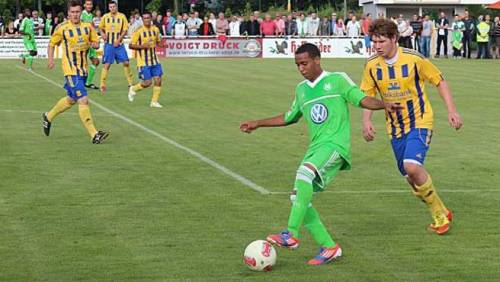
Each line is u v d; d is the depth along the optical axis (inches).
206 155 768.9
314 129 436.5
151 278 410.6
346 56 2502.5
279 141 858.1
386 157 770.8
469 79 1667.1
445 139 890.1
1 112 1087.0
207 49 2471.7
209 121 1016.2
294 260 444.5
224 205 568.4
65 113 1080.2
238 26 2556.6
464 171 707.4
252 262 419.8
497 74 1803.6
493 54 2468.0
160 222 520.7
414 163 485.7
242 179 658.8
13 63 2082.9
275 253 424.8
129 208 558.3
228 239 482.6
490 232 505.7
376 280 410.3
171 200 582.9
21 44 2345.0
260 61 2260.1
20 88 1414.9
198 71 1843.0
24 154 768.3
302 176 423.2
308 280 409.7
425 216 545.0
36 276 413.1
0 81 1545.3
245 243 474.6
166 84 1518.2
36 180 650.2
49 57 877.2
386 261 442.9
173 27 2507.4
